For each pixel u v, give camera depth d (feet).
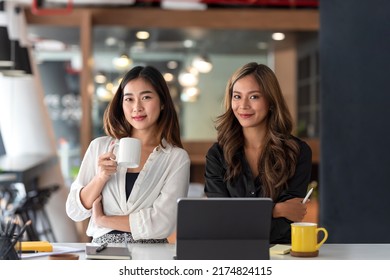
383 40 16.40
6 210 20.54
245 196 11.07
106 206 10.37
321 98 16.83
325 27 16.76
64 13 28.07
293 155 11.04
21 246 9.46
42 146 28.09
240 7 29.84
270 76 11.05
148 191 10.38
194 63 37.37
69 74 43.62
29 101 27.76
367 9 16.51
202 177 33.24
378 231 16.49
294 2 29.81
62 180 27.99
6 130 27.84
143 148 10.74
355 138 16.60
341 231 16.69
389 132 16.40
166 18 29.45
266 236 8.75
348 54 16.62
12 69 20.65
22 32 23.52
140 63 37.01
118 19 29.14
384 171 16.44
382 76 16.44
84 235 26.16
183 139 36.81
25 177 21.36
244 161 11.18
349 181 16.63
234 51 37.17
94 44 34.91
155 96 10.48
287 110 11.19
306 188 11.21
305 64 36.86
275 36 32.45
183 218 8.59
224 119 11.33
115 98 10.78
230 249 8.68
